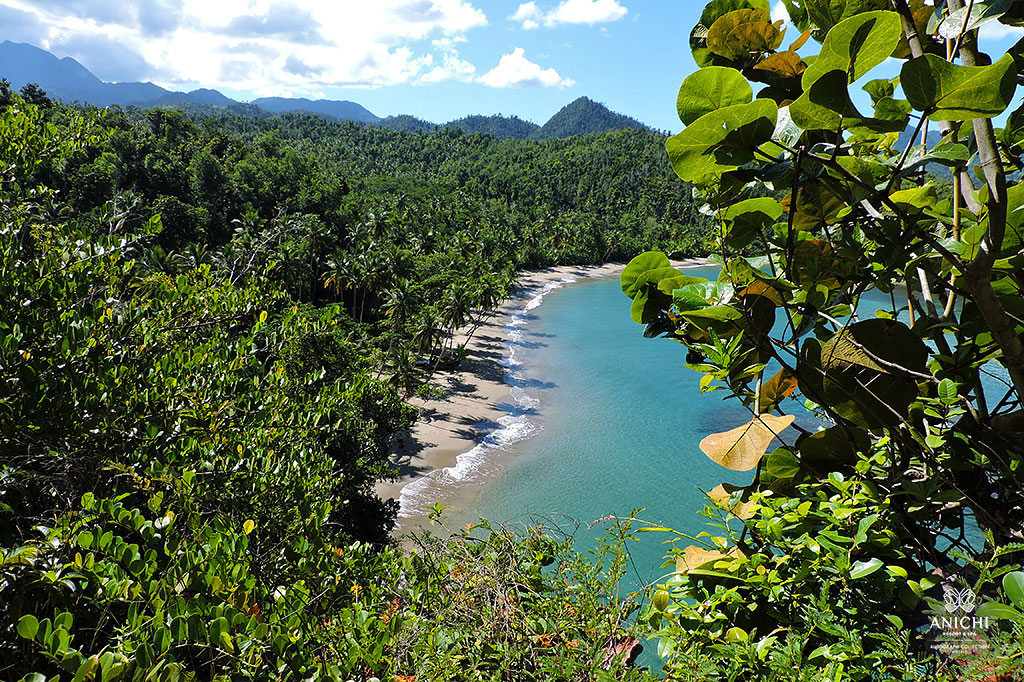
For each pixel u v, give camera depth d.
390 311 61.31
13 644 3.21
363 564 4.73
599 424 46.72
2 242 6.33
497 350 67.25
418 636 3.04
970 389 2.24
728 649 2.05
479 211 139.50
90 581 3.45
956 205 2.03
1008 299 2.12
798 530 2.32
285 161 104.38
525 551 3.43
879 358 2.23
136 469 5.46
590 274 124.75
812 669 1.87
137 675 2.72
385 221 88.25
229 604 3.41
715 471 38.66
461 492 35.56
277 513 6.15
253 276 8.29
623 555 2.95
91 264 6.77
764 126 1.84
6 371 5.27
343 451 20.03
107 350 6.47
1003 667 1.58
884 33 1.62
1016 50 2.15
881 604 2.09
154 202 72.44
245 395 7.46
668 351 67.88
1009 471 2.00
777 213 2.12
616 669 2.41
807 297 2.26
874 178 2.12
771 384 2.64
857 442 2.50
